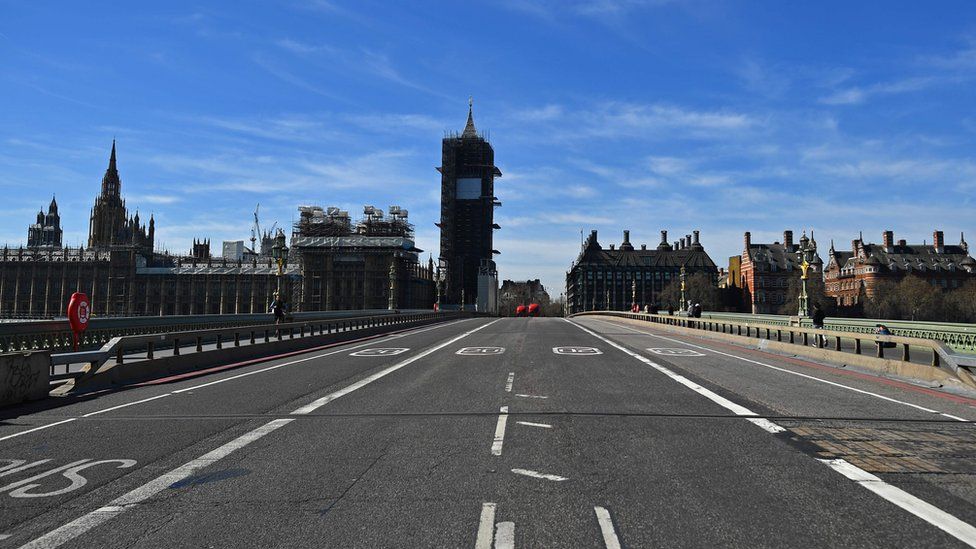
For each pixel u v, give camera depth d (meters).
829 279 152.88
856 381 15.55
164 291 175.25
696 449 8.12
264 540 5.07
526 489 6.39
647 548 4.84
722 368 18.56
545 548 4.84
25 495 6.32
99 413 11.18
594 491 6.31
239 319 36.28
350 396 13.02
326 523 5.44
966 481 6.66
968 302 108.31
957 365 13.88
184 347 27.75
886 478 6.77
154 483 6.71
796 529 5.23
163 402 12.41
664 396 12.82
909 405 11.75
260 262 191.38
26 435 9.27
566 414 10.73
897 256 135.75
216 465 7.45
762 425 9.73
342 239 161.38
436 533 5.18
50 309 177.88
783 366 19.30
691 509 5.75
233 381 15.77
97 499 6.18
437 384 14.90
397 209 170.25
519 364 19.70
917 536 5.08
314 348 27.42
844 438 8.80
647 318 56.97
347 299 160.12
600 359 21.47
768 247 152.38
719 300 149.75
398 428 9.58
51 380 13.91
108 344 15.07
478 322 66.62
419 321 56.09
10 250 190.50
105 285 177.38
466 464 7.40
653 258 198.88
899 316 111.81
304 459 7.70
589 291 195.88
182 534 5.22
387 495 6.22
